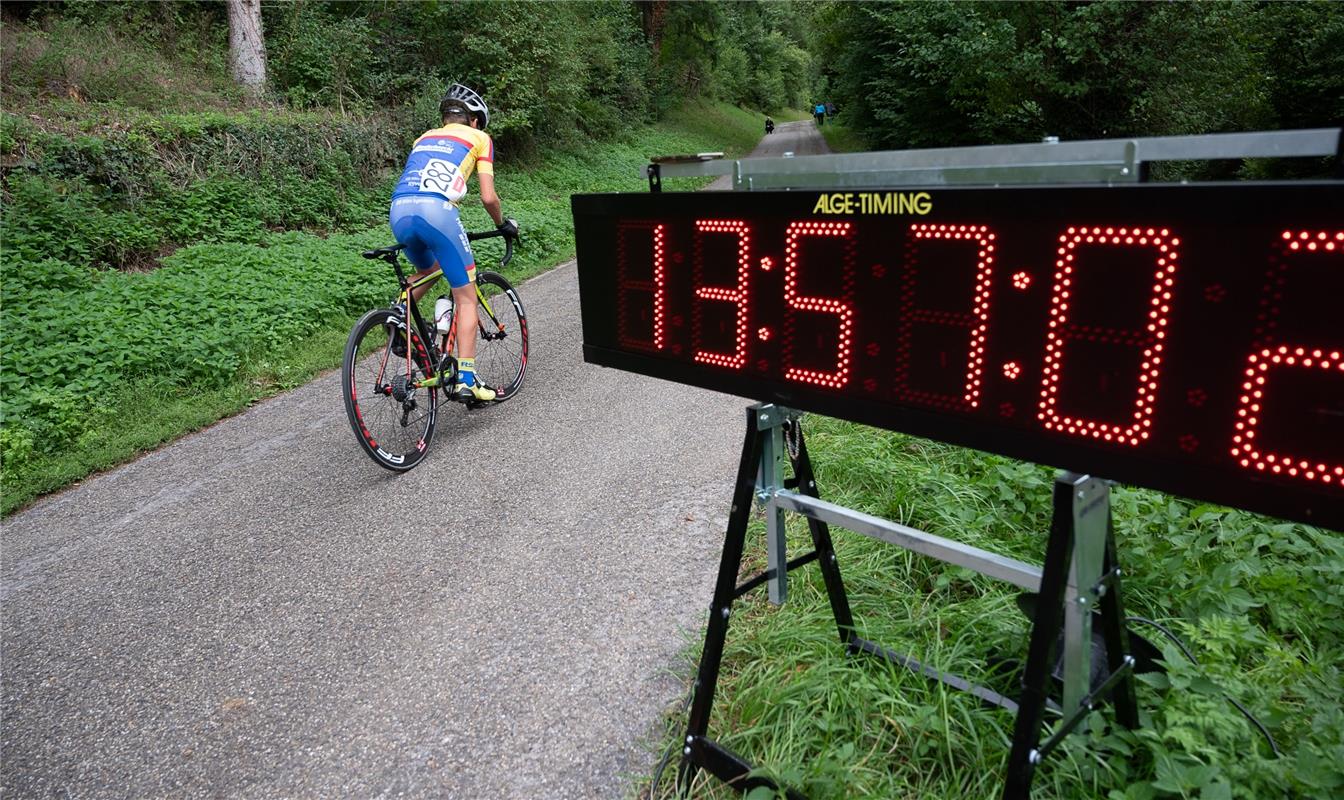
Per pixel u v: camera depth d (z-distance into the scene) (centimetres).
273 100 1460
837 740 229
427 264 504
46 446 537
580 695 272
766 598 309
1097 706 218
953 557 192
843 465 401
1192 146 139
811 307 196
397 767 248
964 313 171
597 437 506
